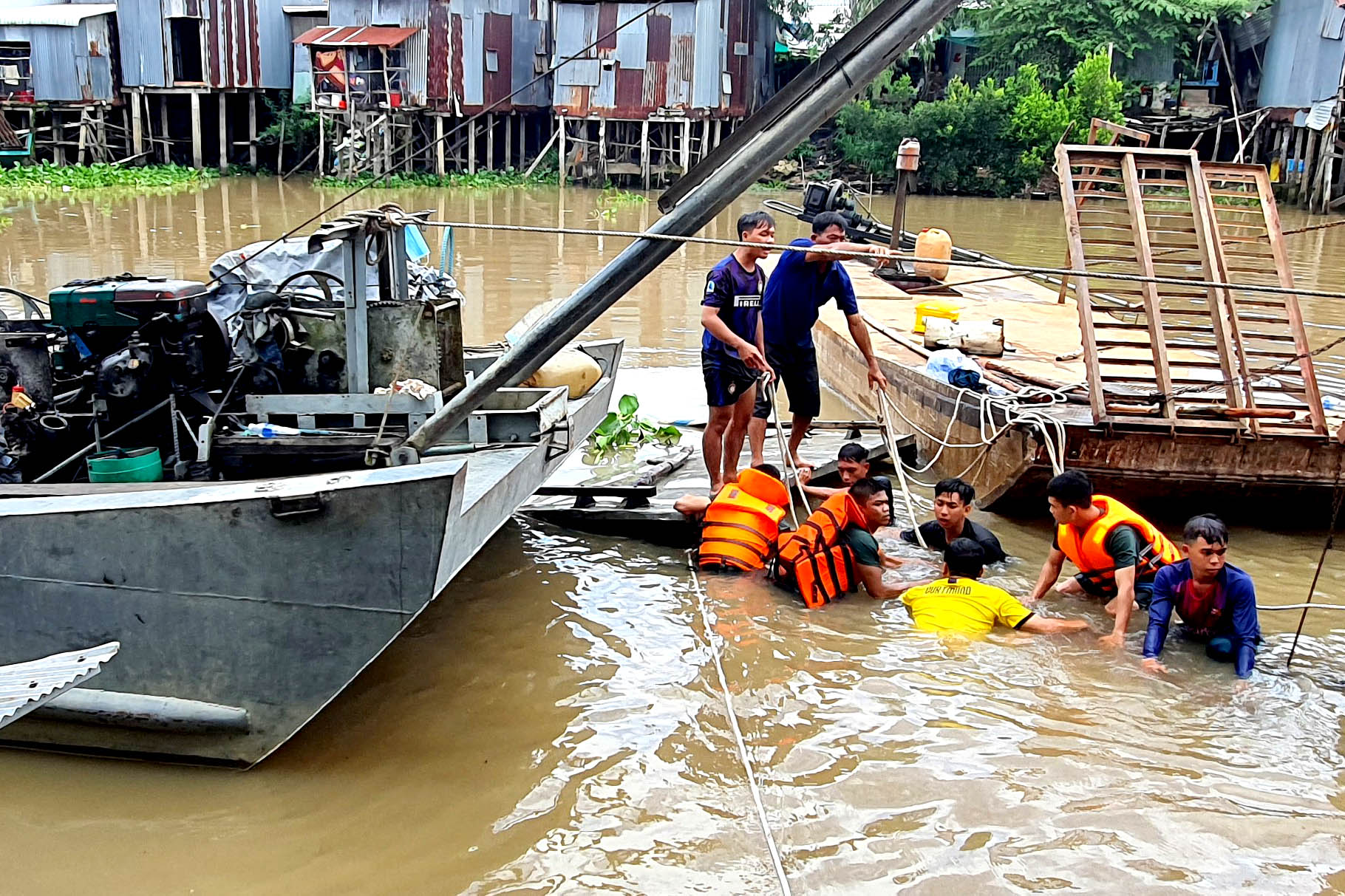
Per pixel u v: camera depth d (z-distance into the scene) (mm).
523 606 5391
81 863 3492
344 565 3799
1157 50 33844
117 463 4801
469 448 5266
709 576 5805
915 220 24766
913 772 4004
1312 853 3564
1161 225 6926
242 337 5508
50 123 33031
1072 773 3998
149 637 3912
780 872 3451
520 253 16562
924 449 7840
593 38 30906
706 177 4742
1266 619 5410
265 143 32438
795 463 7242
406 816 3748
